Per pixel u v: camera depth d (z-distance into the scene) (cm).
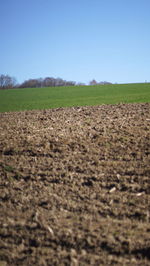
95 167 694
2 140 976
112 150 795
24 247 420
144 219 473
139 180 611
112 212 500
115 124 1084
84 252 400
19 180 659
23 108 2298
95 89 4306
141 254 391
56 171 689
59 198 561
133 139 865
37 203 548
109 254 394
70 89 4684
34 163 750
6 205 550
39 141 922
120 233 438
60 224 471
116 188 588
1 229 467
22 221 488
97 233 440
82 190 589
